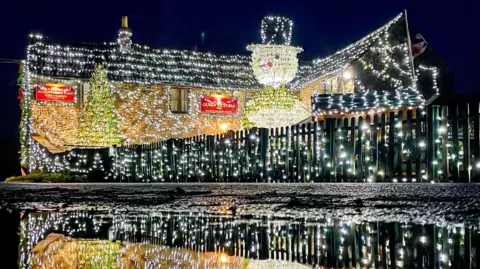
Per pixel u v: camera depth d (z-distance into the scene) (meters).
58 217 5.51
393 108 17.59
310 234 3.86
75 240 3.53
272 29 23.05
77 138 25.95
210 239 3.60
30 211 6.40
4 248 3.08
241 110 31.89
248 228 4.29
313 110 18.64
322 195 8.02
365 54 23.31
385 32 22.66
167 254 2.82
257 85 31.84
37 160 25.36
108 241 3.46
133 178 19.08
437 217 4.85
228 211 5.96
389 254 2.92
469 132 8.38
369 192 8.05
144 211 6.14
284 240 3.55
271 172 12.89
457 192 7.33
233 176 14.29
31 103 27.58
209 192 9.92
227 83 31.28
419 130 9.06
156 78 29.61
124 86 29.27
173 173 17.02
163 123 30.08
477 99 18.69
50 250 2.98
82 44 30.03
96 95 25.05
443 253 2.94
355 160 10.39
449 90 22.19
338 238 3.62
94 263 2.47
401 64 22.06
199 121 30.95
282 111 22.05
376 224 4.39
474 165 8.30
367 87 23.25
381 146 9.81
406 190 7.81
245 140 13.80
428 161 8.84
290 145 12.26
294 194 8.52
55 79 27.91
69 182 19.78
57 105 27.92
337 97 19.00
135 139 29.31
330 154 10.95
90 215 5.70
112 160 20.16
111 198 8.78
